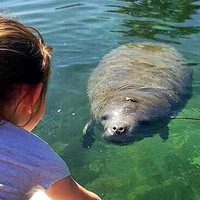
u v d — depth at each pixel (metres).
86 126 5.52
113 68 6.71
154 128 5.25
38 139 2.01
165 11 10.02
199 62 7.32
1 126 1.93
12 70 1.85
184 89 6.30
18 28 1.90
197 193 4.16
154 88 5.95
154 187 4.28
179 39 8.34
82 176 4.49
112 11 9.97
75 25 9.08
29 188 1.88
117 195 4.16
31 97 1.99
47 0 10.88
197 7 10.28
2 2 10.71
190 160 4.76
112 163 4.75
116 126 4.95
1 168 1.82
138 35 8.57
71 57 7.64
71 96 6.34
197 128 5.43
